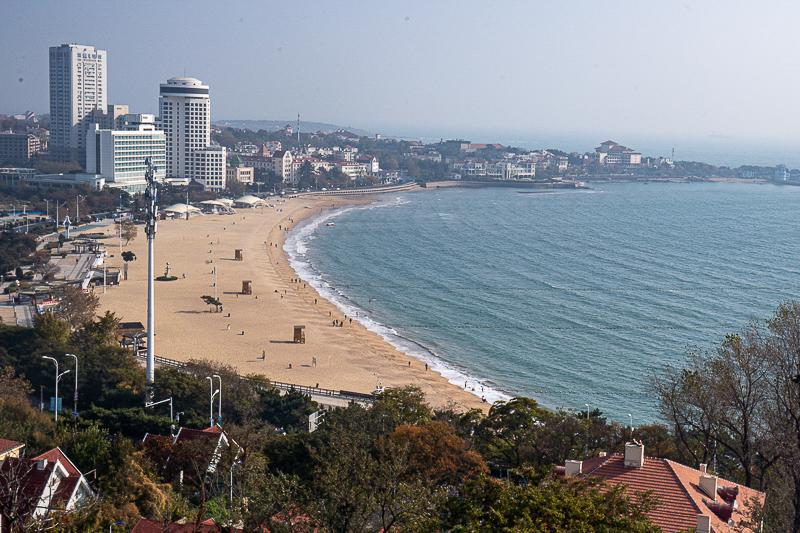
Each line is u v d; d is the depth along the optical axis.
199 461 66.94
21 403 85.44
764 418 62.34
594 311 198.12
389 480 41.59
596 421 91.06
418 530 40.38
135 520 54.62
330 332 176.50
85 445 71.62
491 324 186.75
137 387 107.62
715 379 65.75
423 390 135.88
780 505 52.16
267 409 103.00
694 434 77.56
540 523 37.41
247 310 193.50
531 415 91.94
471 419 94.50
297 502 41.88
